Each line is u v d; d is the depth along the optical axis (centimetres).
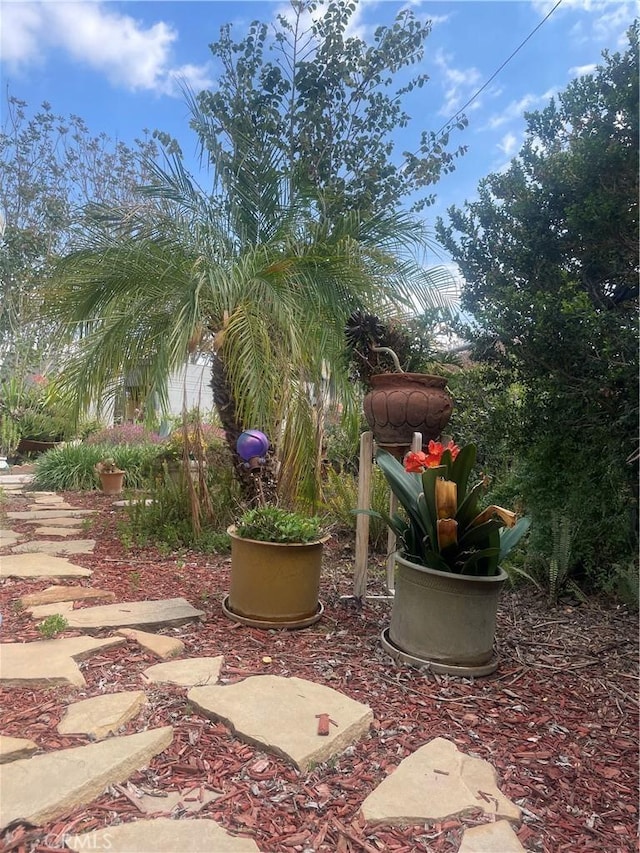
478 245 415
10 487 848
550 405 368
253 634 280
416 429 316
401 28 619
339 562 438
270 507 320
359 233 470
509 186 398
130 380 458
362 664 250
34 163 1175
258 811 149
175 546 457
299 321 418
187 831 139
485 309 390
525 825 150
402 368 357
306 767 167
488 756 183
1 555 428
